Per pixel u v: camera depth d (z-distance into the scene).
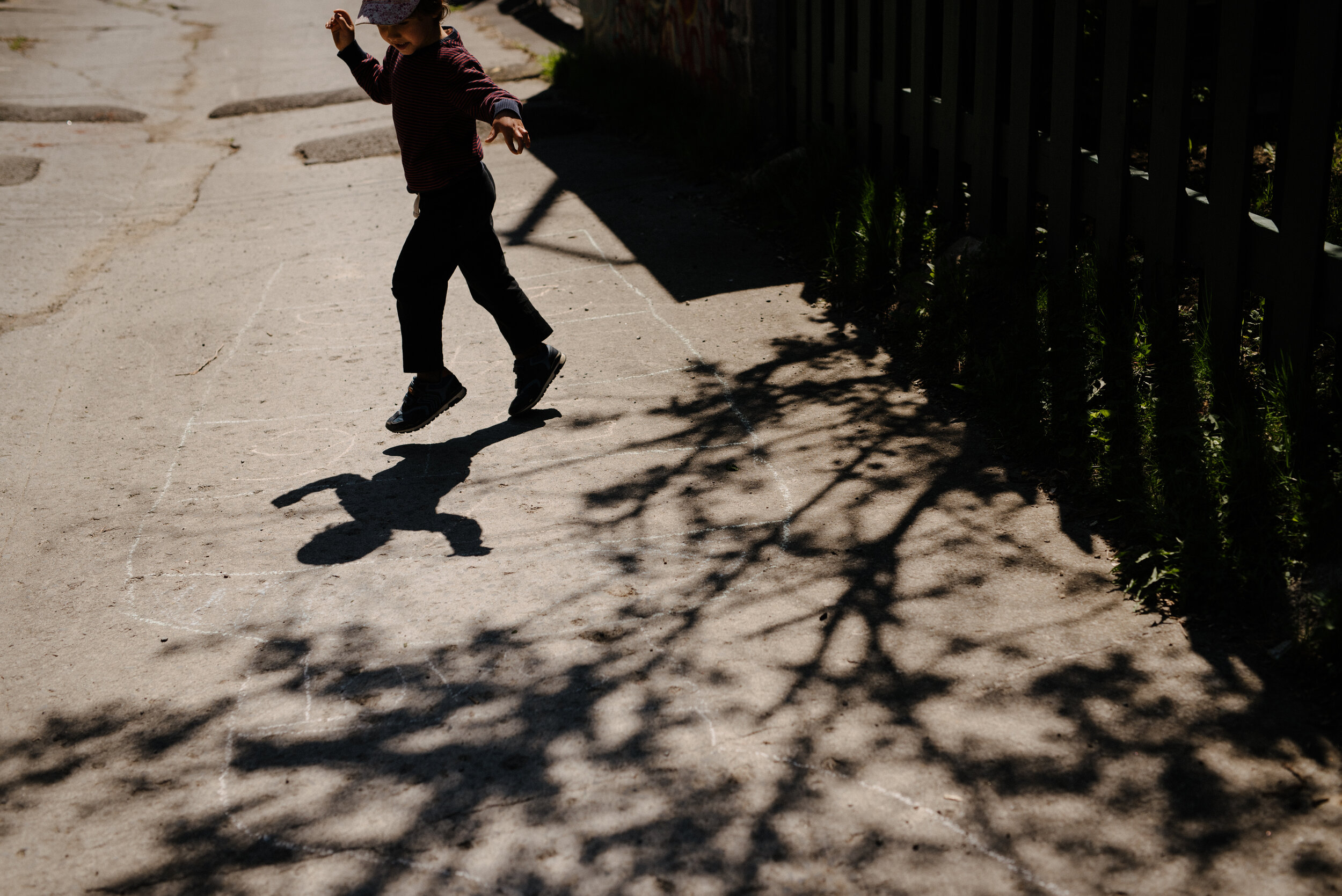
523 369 4.59
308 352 5.57
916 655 3.14
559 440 4.54
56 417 4.97
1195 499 3.47
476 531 3.90
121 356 5.62
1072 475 3.94
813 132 7.25
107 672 3.26
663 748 2.84
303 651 3.31
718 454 4.35
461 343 5.54
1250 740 2.73
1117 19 4.40
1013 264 5.21
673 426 4.60
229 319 6.07
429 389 4.41
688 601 3.45
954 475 4.06
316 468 4.41
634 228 7.07
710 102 8.94
